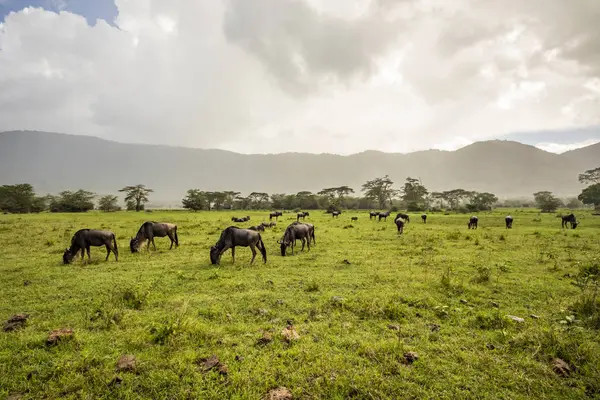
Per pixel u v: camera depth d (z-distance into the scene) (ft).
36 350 16.20
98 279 31.53
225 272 34.91
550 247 52.70
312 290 27.58
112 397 12.84
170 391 13.24
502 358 15.62
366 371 14.52
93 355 15.69
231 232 39.17
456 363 15.24
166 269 36.50
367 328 19.35
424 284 28.96
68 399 12.66
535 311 22.26
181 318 18.92
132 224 102.27
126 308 22.72
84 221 117.08
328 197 381.81
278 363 15.29
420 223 120.57
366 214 220.43
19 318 20.38
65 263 39.29
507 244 56.49
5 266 37.76
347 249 51.72
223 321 20.54
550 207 238.48
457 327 19.38
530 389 13.26
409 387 13.47
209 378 14.06
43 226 90.68
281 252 45.73
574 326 18.49
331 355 15.96
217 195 370.73
